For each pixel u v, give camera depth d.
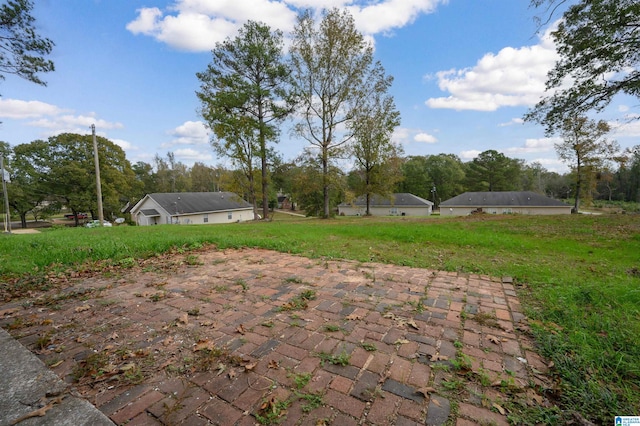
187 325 2.31
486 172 44.91
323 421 1.33
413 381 1.61
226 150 16.83
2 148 26.38
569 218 12.07
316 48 15.64
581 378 1.62
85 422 1.32
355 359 1.82
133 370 1.72
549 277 3.62
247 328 2.25
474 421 1.33
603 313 2.46
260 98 16.45
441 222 11.84
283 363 1.78
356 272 3.85
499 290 3.12
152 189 49.19
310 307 2.65
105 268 4.18
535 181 55.62
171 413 1.38
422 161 50.97
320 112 16.88
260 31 15.95
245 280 3.51
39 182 28.23
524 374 1.67
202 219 30.45
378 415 1.37
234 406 1.43
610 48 8.31
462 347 1.96
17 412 1.38
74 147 28.69
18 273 3.93
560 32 9.03
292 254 5.12
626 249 6.07
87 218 39.53
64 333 2.21
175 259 4.73
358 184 22.52
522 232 8.55
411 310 2.57
